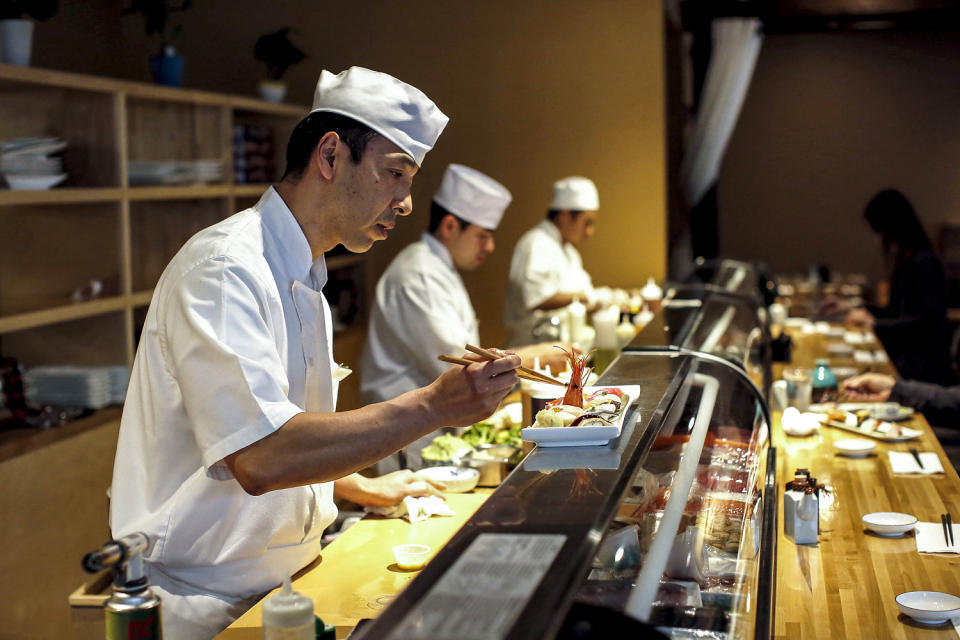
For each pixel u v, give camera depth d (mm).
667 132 5633
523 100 5285
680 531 1314
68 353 3816
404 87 1623
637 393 1750
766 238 8961
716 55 6383
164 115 4293
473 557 994
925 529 2088
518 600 886
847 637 1580
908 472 2545
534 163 5309
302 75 5469
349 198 1606
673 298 3535
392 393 3232
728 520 1535
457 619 855
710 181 6527
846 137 8727
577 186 4547
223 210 4473
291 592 1130
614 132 5223
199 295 1465
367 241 1673
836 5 6730
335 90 1605
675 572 1240
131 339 3795
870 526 2080
